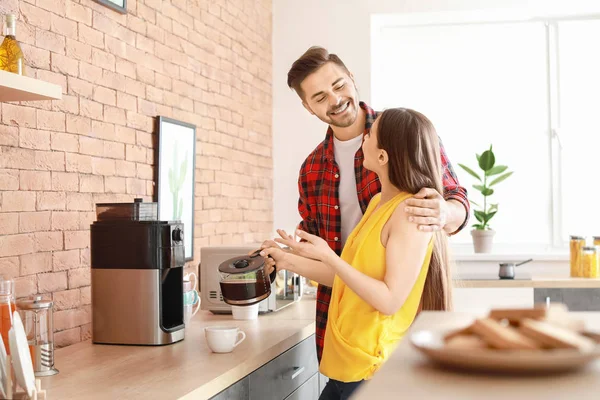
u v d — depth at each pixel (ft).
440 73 17.26
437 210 6.28
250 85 14.53
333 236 8.29
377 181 7.91
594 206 16.83
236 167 13.69
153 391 5.38
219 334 6.90
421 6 15.87
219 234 12.78
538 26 16.98
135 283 7.41
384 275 6.37
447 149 17.25
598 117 16.85
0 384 4.63
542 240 16.93
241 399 6.44
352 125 8.13
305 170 8.57
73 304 8.27
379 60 17.38
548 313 3.38
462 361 2.93
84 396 5.26
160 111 10.52
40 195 7.70
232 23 13.52
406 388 2.77
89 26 8.66
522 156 17.04
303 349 8.61
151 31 10.27
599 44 16.84
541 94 17.01
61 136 8.08
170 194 10.65
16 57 6.27
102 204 7.72
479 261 16.25
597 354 2.88
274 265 7.89
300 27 15.99
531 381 2.87
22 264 7.39
